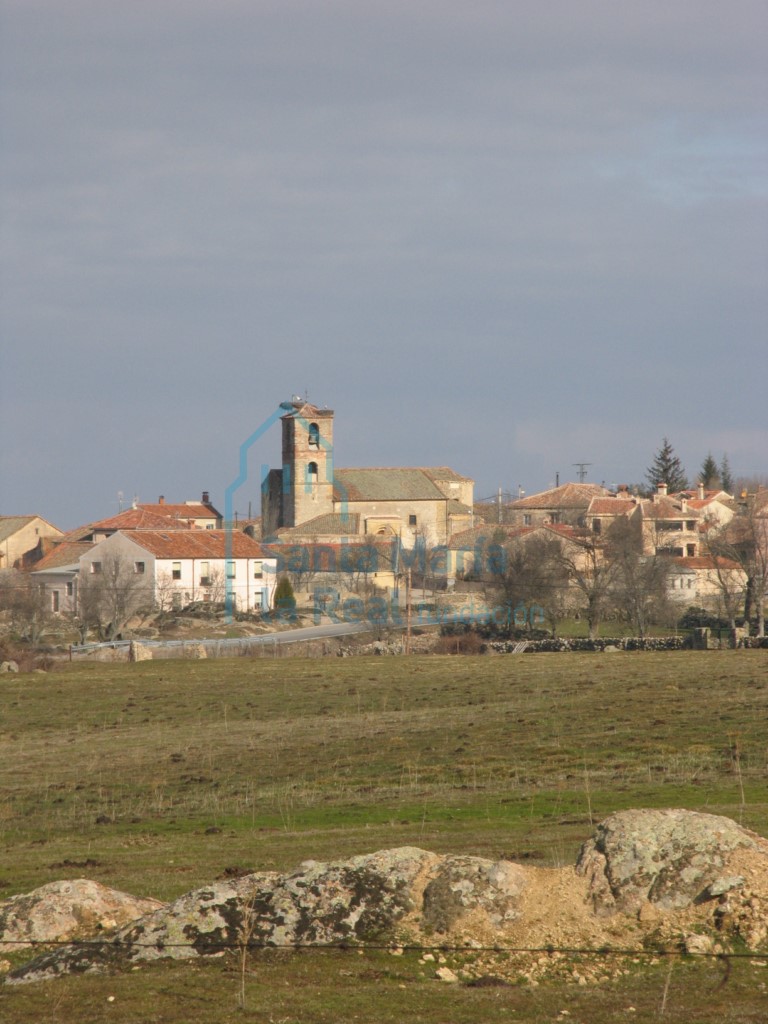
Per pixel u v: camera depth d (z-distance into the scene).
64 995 28.11
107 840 54.94
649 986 27.78
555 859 41.28
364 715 92.19
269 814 59.25
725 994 27.12
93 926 32.44
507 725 82.19
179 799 65.00
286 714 95.12
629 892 30.64
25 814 62.97
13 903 33.22
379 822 55.25
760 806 51.72
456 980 28.50
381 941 30.25
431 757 72.62
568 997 27.36
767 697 87.19
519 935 30.11
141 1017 26.70
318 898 31.36
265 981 28.58
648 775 62.81
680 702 86.94
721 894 30.25
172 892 39.56
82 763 77.38
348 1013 26.70
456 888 31.03
